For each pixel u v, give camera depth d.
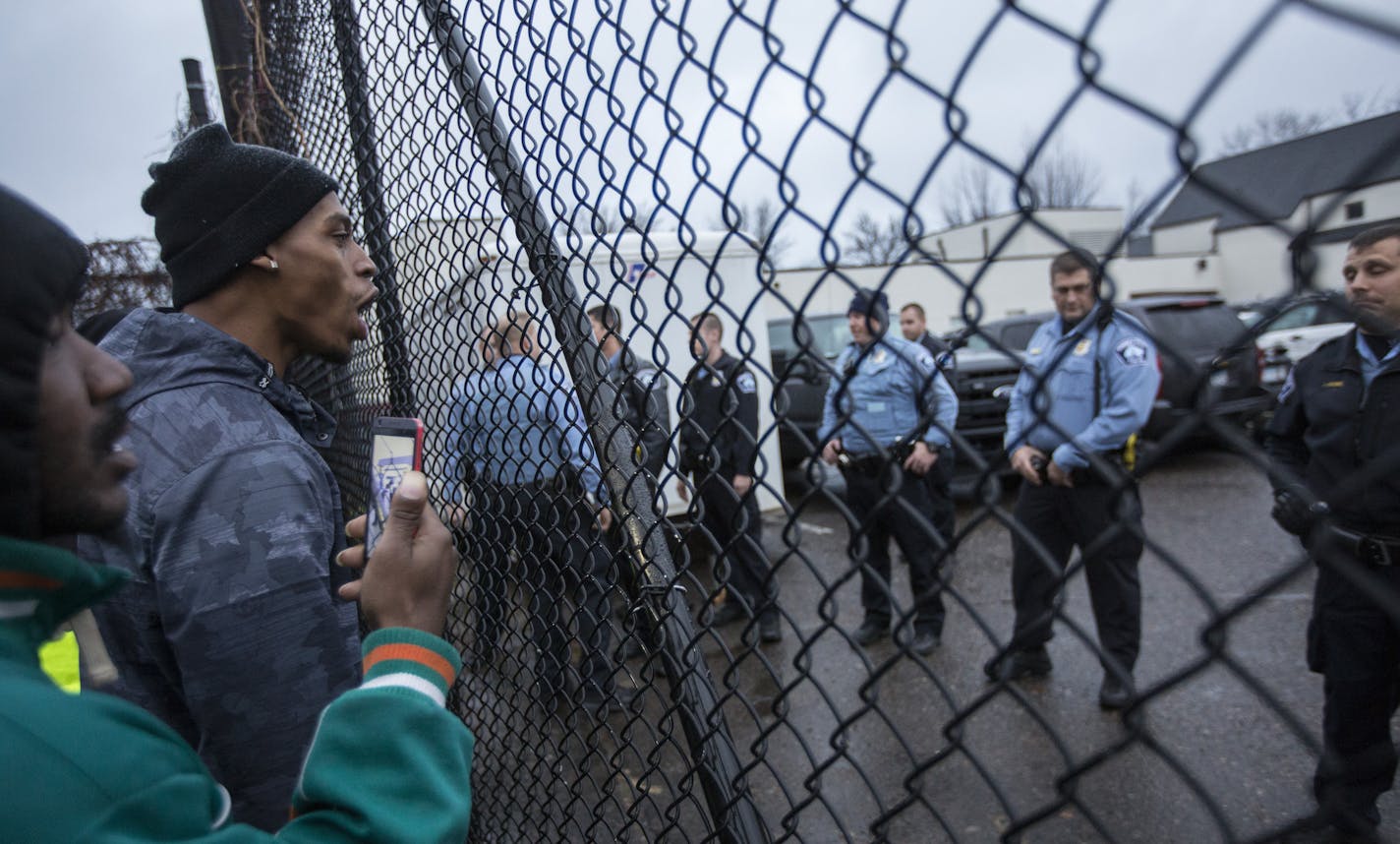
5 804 0.48
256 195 1.19
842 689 3.61
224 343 1.15
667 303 0.89
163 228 1.23
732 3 0.74
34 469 0.59
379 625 0.81
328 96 2.14
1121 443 2.66
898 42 0.57
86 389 0.67
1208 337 4.43
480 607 1.55
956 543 0.61
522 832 1.48
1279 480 0.43
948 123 0.54
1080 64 0.46
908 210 0.58
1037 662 3.53
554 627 1.29
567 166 1.05
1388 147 0.38
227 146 1.21
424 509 0.85
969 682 3.54
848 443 3.40
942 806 2.68
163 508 1.00
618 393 1.05
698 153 0.81
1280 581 0.44
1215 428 0.46
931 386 0.60
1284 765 2.66
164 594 0.99
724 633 4.29
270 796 1.02
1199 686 3.28
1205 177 0.43
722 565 0.89
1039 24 0.47
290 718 1.01
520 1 1.12
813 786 0.84
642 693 1.13
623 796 2.38
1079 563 0.53
